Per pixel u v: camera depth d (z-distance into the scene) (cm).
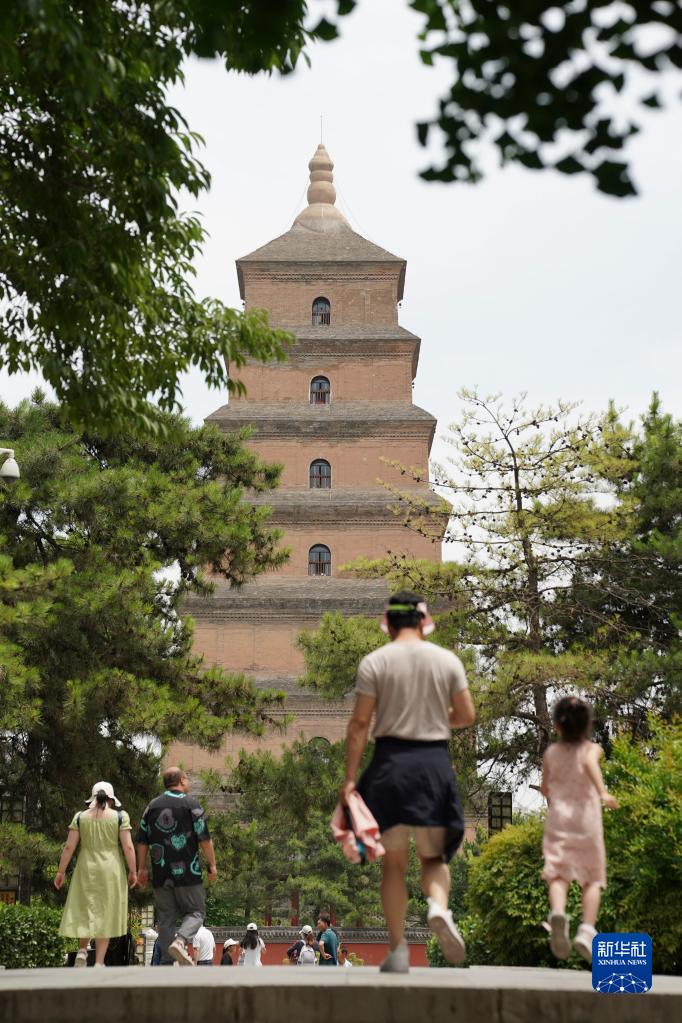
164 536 4522
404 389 8844
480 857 2950
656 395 5334
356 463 8656
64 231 2047
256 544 4791
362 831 1202
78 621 4253
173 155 2016
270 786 4891
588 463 4503
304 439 8688
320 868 8294
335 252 9075
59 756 4525
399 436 8694
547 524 4506
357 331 8906
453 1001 1121
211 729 4256
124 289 2122
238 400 8775
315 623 8275
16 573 3606
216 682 4516
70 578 4150
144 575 4206
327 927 4328
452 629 4519
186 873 2033
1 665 3531
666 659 4362
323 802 4856
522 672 4253
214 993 1128
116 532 4369
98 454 5044
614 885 2431
